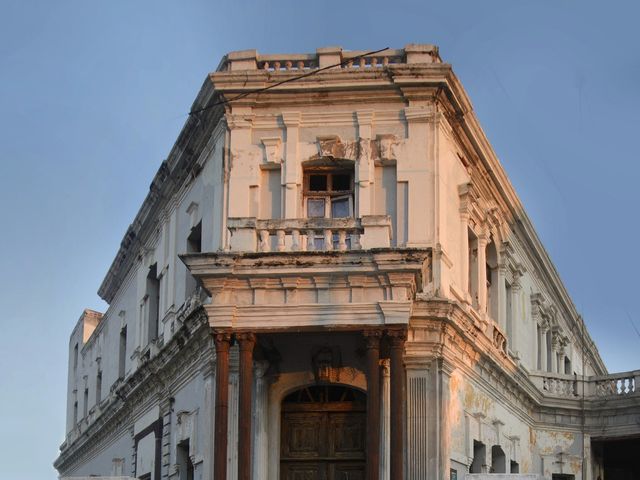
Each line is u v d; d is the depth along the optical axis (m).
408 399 23.56
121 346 40.78
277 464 23.95
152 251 35.00
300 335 23.12
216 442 21.36
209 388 25.23
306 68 25.55
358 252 21.58
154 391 32.31
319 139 25.17
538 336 38.31
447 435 23.61
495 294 31.36
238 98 25.42
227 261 21.75
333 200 25.22
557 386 35.19
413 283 21.86
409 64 24.78
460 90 25.69
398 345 21.47
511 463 31.38
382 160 24.92
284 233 22.34
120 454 38.69
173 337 28.08
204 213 27.38
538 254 36.84
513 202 32.50
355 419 24.39
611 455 38.19
